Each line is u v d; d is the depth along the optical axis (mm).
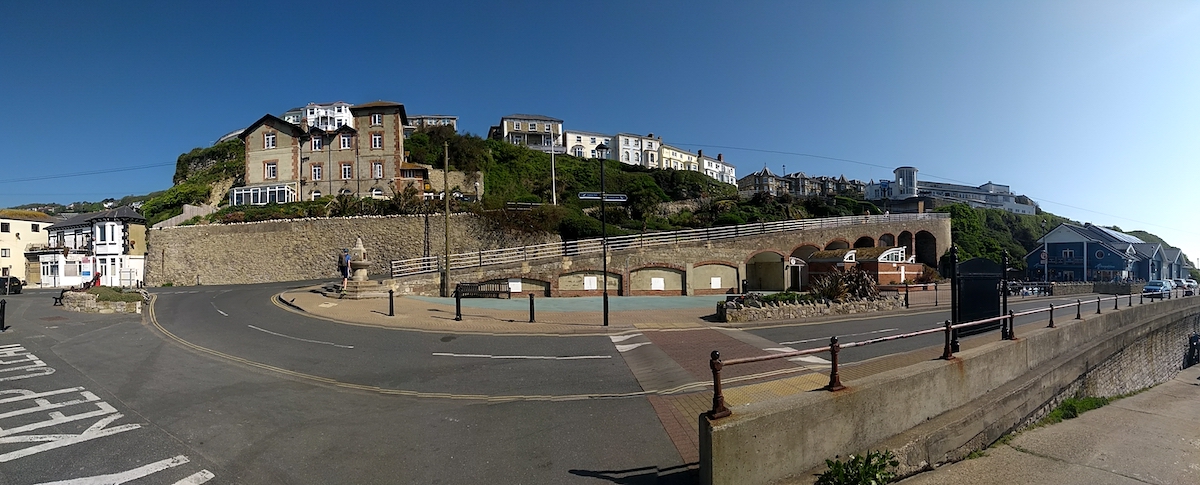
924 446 6117
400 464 5480
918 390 6512
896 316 19828
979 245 69875
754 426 4668
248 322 16547
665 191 71875
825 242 42344
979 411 7250
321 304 20891
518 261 28453
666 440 6172
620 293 30672
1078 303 14031
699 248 33656
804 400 5184
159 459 5570
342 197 42125
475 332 14914
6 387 8578
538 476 5176
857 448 5574
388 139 52500
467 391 8562
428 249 39031
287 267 37969
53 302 23203
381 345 12859
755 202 67938
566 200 58781
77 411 7266
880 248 36719
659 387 8766
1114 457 7480
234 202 49594
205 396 8102
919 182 125375
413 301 22469
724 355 11672
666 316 19125
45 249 43000
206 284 37188
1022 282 42188
